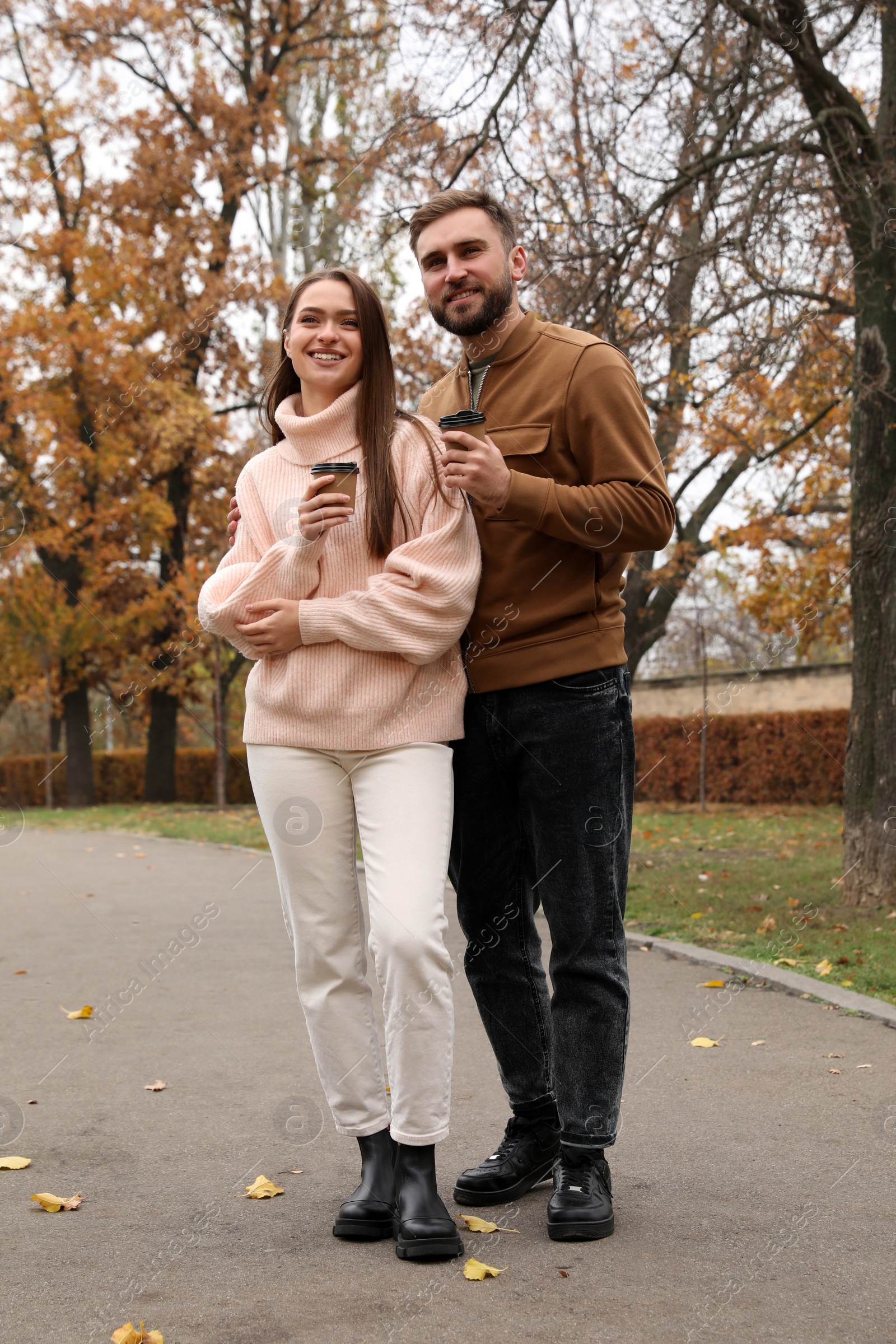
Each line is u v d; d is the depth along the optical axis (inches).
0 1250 89.8
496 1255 86.1
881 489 263.4
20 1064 149.6
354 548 92.4
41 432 700.0
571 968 92.7
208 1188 103.3
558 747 93.7
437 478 93.3
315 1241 89.9
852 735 266.7
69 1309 78.9
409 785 89.0
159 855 440.1
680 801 742.5
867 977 190.1
